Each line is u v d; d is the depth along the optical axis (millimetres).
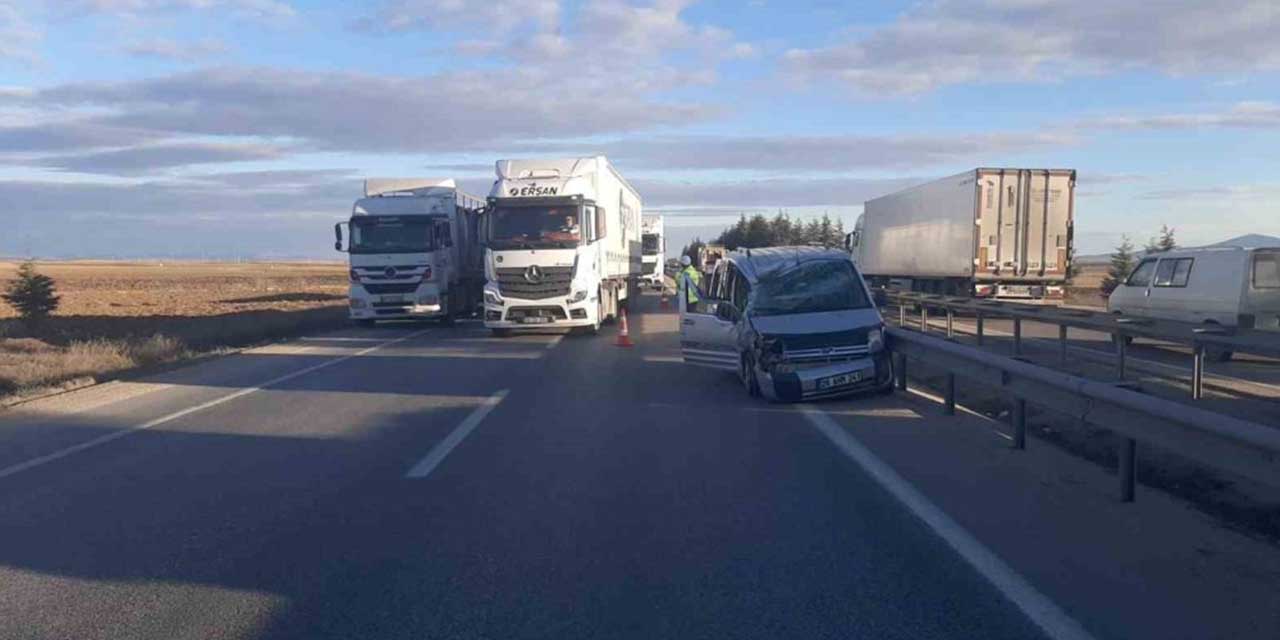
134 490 9641
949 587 6477
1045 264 31156
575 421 13242
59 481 10125
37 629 5988
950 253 32750
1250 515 8086
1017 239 31062
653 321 33188
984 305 20734
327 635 5828
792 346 14430
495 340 26625
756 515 8359
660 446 11445
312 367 20625
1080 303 38781
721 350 16922
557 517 8367
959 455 10703
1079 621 5832
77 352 22938
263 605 6348
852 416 13406
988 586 6465
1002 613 5984
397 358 22203
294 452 11422
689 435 12133
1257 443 6555
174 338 26547
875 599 6293
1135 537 7543
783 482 9547
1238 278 19812
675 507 8656
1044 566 6863
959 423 12789
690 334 17750
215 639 5785
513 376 18406
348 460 10914
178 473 10398
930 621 5898
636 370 19094
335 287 81375
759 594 6434
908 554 7199
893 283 39500
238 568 7121
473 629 5902
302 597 6492
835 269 16203
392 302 30828
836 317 15008
